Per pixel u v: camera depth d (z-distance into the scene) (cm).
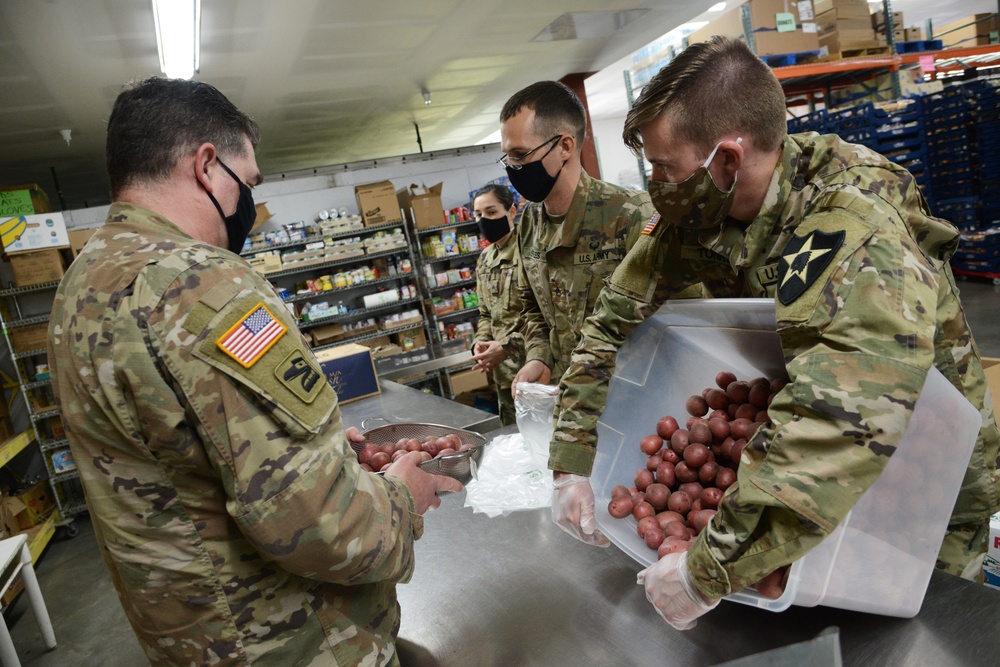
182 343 70
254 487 70
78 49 434
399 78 656
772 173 95
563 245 187
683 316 117
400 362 461
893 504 79
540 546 128
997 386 173
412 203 644
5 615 361
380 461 135
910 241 81
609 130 1485
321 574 75
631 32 652
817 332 78
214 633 76
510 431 200
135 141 84
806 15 535
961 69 736
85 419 74
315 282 629
